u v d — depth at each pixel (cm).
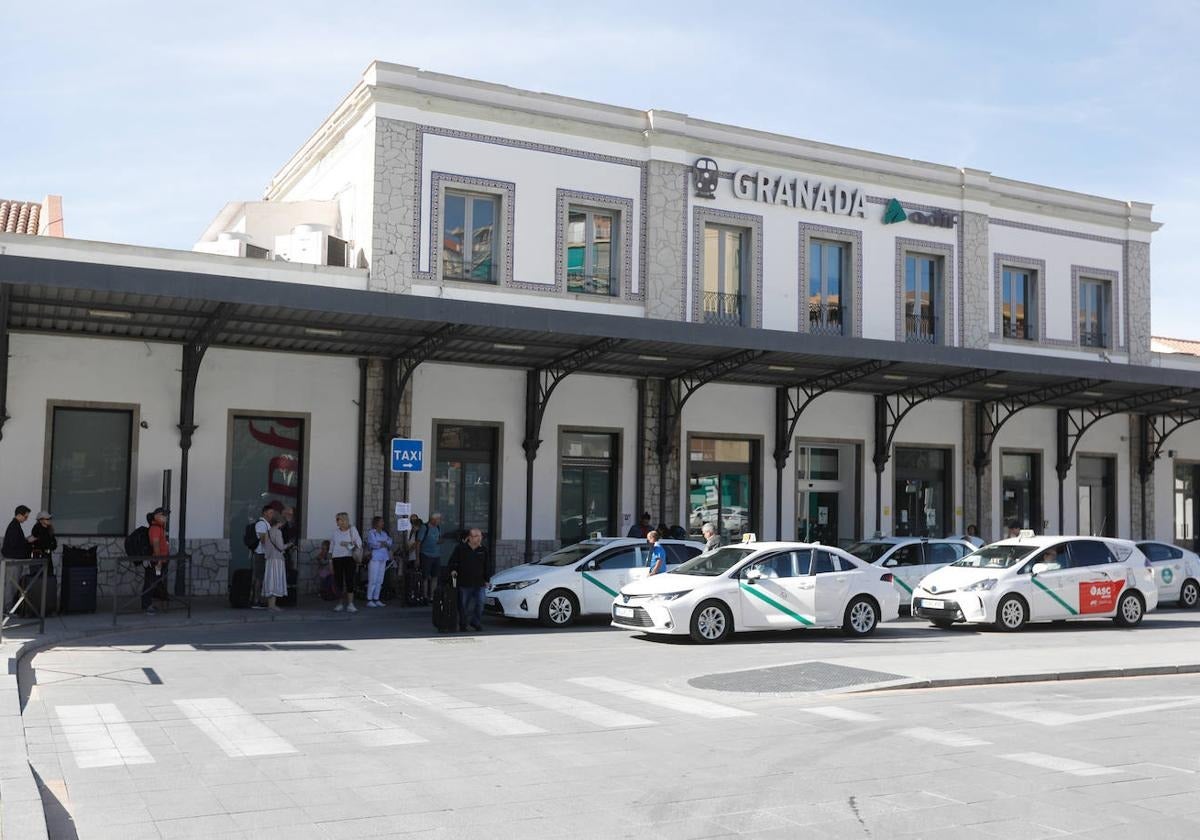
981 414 2900
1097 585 1864
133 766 793
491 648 1491
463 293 2233
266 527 1905
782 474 2619
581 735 927
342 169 2389
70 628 1556
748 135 2555
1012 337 2916
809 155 2623
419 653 1426
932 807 715
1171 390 2816
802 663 1322
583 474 2422
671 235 2448
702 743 902
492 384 2303
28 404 1930
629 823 671
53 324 1908
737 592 1595
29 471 1923
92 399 1975
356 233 2248
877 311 2706
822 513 2698
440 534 2155
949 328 2798
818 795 741
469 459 2294
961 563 1917
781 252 2584
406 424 2216
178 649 1416
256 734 907
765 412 2609
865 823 678
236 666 1278
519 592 1770
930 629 1830
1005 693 1179
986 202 2870
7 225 2523
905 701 1119
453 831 649
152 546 1830
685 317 2456
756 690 1157
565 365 2242
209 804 698
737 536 2578
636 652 1467
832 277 2684
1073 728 982
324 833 642
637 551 1855
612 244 2417
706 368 2352
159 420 2022
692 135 2486
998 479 2938
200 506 2050
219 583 2053
